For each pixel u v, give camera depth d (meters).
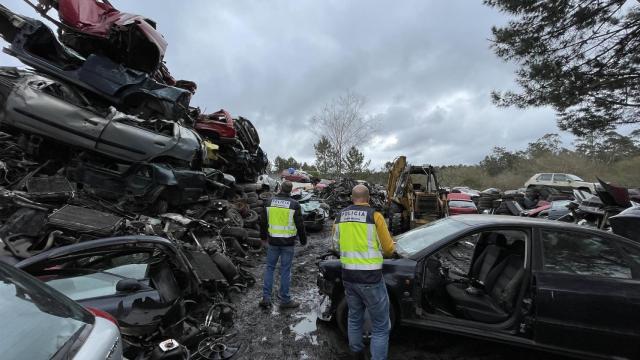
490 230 3.79
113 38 7.57
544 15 9.35
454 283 4.33
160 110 7.98
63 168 6.47
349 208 3.38
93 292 3.18
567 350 3.37
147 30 7.75
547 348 3.40
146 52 8.07
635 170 28.94
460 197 16.53
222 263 5.28
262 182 13.26
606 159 34.00
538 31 9.67
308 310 4.91
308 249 9.05
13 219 4.33
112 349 1.95
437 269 4.22
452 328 3.58
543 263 3.51
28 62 6.93
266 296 4.93
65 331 1.86
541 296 3.38
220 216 7.88
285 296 4.93
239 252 6.95
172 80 10.80
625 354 3.29
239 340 4.00
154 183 6.73
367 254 3.16
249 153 13.06
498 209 14.10
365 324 3.78
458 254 5.20
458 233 3.86
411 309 3.66
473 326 3.59
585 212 9.39
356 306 3.31
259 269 6.94
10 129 6.41
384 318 3.22
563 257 3.54
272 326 4.38
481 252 4.65
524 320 3.46
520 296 3.50
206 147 9.48
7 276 2.03
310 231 11.82
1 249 3.99
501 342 3.51
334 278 4.01
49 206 5.43
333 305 4.07
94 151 6.57
